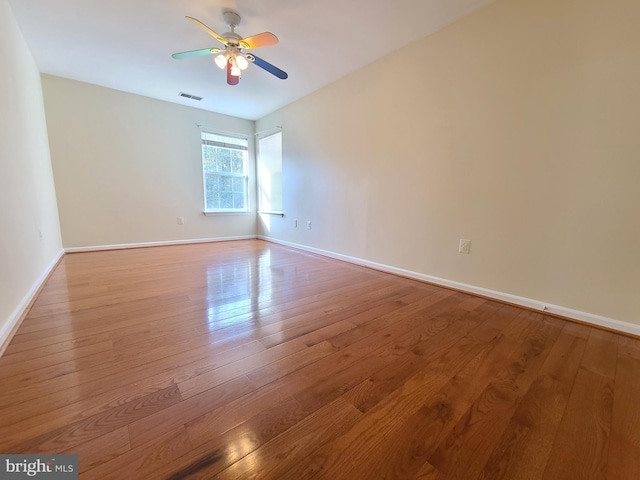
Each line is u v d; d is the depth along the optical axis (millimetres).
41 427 948
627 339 1655
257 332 1678
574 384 1246
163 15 2305
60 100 3643
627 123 1630
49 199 3258
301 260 3689
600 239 1772
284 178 4672
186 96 4199
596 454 899
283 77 2564
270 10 2229
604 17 1660
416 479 806
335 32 2508
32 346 1476
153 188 4480
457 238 2479
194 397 1114
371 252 3297
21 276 1967
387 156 3002
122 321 1790
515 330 1756
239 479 791
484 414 1060
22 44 2537
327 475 812
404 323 1834
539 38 1906
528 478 817
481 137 2250
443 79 2449
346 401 1112
